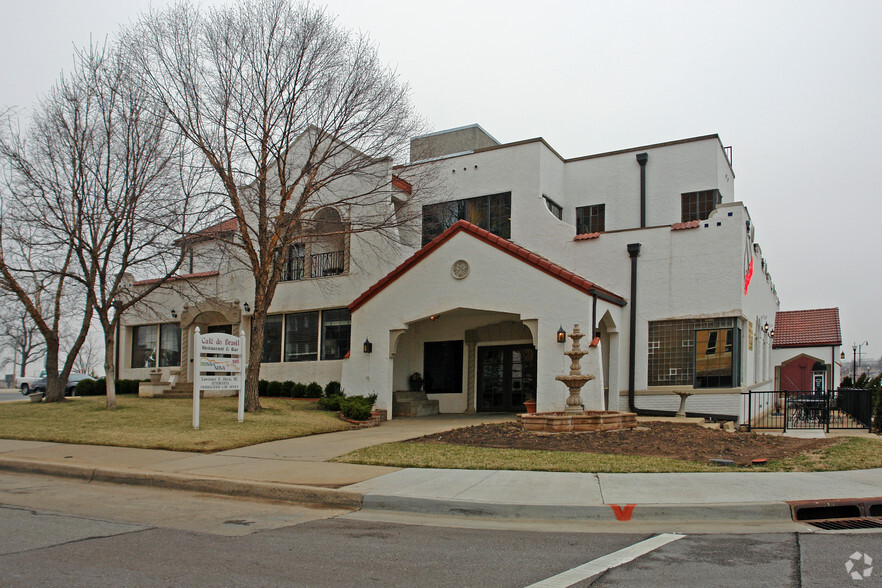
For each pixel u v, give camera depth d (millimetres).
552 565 6258
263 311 19188
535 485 9703
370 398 20719
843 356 34156
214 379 16203
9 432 15109
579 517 8430
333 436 15586
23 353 47969
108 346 19406
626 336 19984
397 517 8617
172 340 28172
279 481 10219
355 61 19828
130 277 26828
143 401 21672
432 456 12102
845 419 18828
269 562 6277
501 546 7020
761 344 24656
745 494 8992
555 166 23203
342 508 9211
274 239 19359
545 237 21531
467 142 26391
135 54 18984
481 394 22609
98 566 6023
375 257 23125
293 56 19016
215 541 7113
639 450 12602
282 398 23156
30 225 19719
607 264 20469
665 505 8422
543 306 18578
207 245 25797
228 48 18875
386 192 20719
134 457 12508
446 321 23234
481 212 22906
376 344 21125
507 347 22344
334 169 21984
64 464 11719
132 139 19219
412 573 5969
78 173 19562
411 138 22484
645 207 22391
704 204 21672
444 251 20266
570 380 16016
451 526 8070
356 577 5820
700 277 19203
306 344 24766
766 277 26750
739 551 6750
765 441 13867
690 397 18875
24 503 9086
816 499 8641
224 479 10375
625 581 5727
